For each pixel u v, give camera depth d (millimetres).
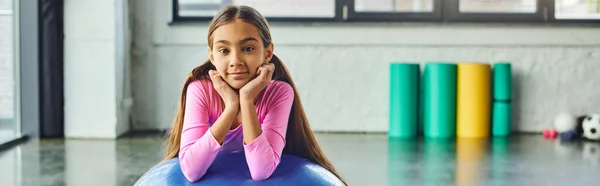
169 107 6113
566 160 4465
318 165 1817
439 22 5965
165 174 1714
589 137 5590
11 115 5273
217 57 1622
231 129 1727
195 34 6027
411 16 5977
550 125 6125
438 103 5766
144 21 6051
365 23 5945
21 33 5441
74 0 5508
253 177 1670
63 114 5609
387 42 5996
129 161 4352
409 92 5770
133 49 6086
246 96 1608
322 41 5992
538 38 5977
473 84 5777
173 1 6035
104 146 5082
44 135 5566
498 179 3758
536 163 4332
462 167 4156
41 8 5453
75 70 5570
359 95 6098
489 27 5977
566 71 6062
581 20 5984
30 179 3707
